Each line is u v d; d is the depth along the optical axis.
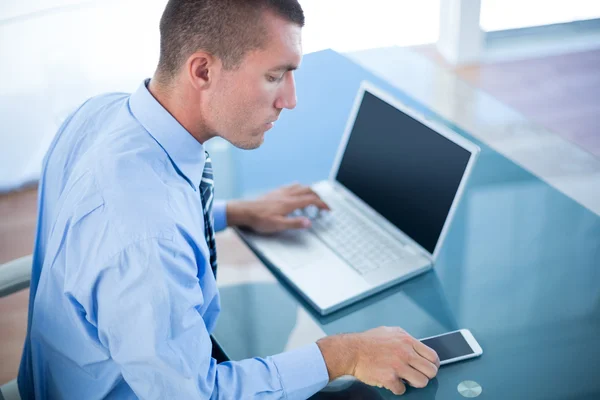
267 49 1.17
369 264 1.55
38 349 1.33
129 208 1.14
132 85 3.68
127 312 1.11
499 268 1.53
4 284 1.52
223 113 1.24
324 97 2.17
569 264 1.52
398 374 1.27
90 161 1.22
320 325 1.43
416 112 1.60
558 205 1.69
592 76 4.13
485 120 3.48
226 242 1.69
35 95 3.48
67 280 1.16
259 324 1.43
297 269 1.55
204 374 1.16
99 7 3.53
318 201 1.71
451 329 1.39
